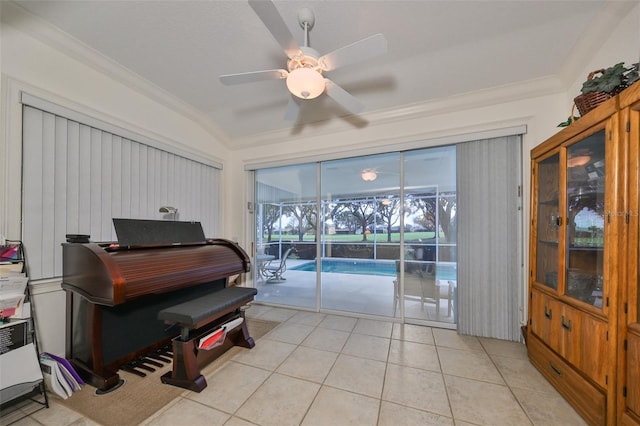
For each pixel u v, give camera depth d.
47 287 1.95
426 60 2.17
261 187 3.91
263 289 3.87
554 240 1.89
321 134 3.35
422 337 2.58
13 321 1.62
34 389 1.64
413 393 1.71
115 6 1.67
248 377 1.89
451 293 2.84
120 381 1.84
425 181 2.96
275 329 2.80
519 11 1.68
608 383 1.32
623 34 1.60
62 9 1.70
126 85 2.48
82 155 2.19
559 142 1.77
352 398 1.66
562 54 2.04
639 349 1.19
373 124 3.04
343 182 3.37
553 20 1.74
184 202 3.18
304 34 1.75
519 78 2.34
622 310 1.27
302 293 3.60
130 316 2.11
